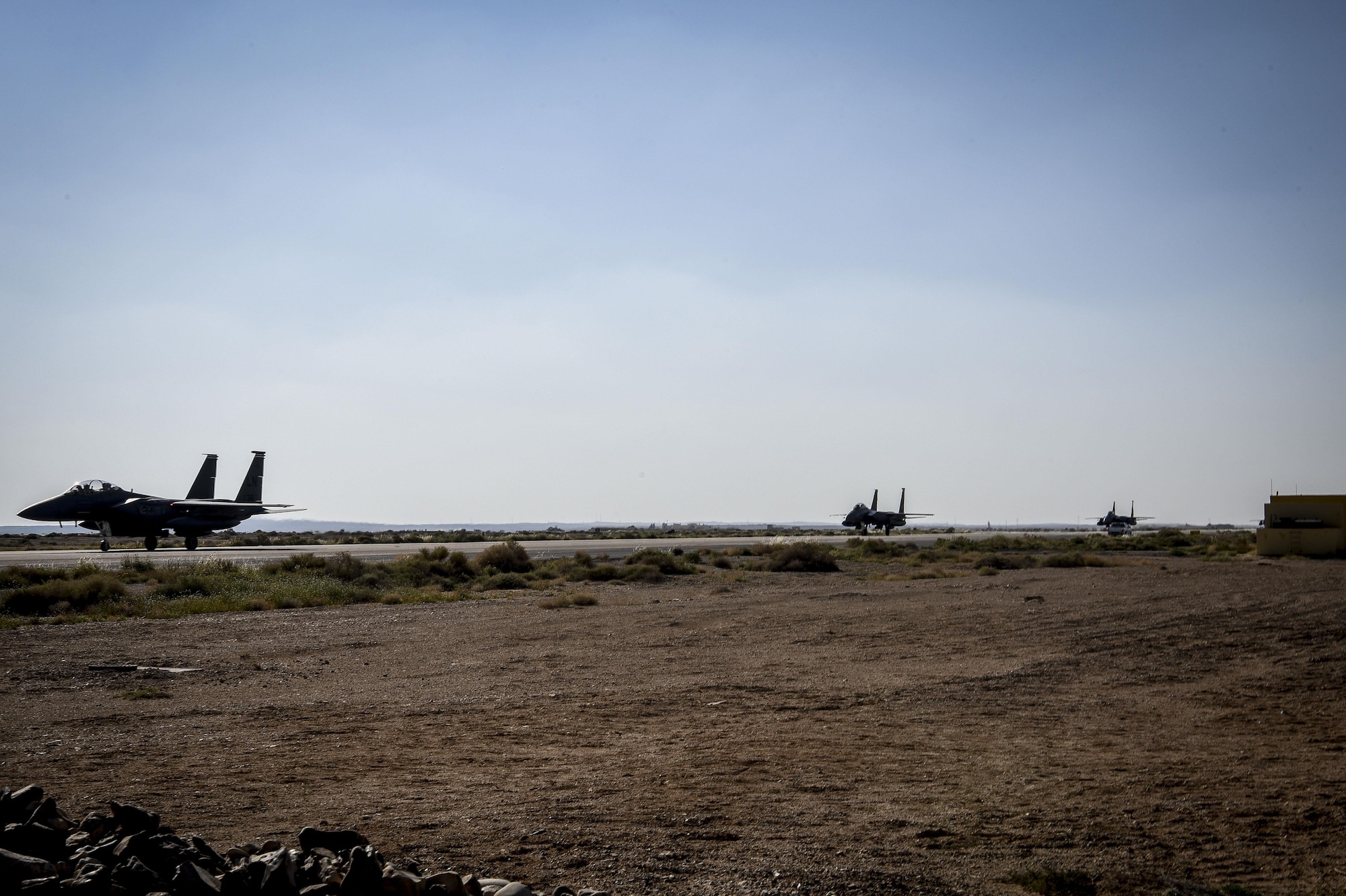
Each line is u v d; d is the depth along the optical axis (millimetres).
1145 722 10984
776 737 10234
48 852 5176
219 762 9133
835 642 18547
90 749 9742
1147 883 5836
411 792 7945
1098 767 8852
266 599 28609
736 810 7375
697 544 86500
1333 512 57750
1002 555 57812
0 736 10484
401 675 15133
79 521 60156
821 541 81438
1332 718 11117
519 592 34969
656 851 6320
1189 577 35344
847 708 11922
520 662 16516
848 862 6113
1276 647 16516
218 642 19625
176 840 5234
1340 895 5707
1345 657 15305
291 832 6691
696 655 17078
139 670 15633
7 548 80312
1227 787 8125
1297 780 8367
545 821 7020
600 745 9883
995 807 7504
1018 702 12297
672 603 28516
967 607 24625
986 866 6137
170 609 26297
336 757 9336
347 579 38031
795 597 29844
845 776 8500
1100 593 28094
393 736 10398
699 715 11547
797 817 7203
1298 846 6590
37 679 14781
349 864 4922
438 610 27031
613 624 22484
